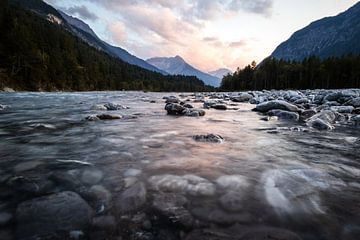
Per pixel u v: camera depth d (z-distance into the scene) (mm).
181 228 2033
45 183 2797
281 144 5016
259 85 98250
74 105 14547
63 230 1988
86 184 2801
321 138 5645
